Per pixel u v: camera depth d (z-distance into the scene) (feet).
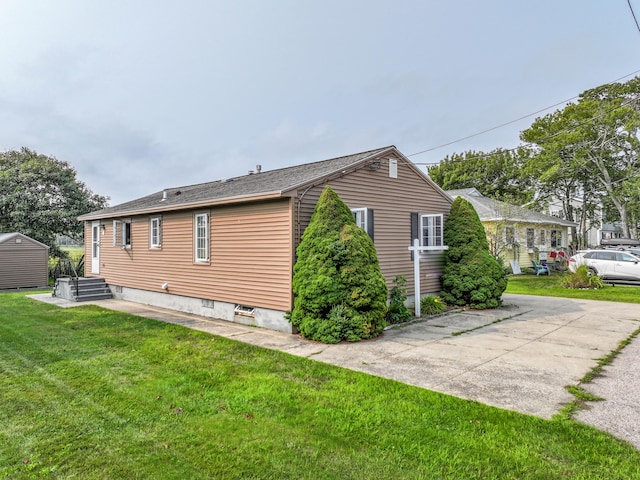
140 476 10.34
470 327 28.94
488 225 68.59
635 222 96.84
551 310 35.83
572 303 39.93
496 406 14.57
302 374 18.51
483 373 18.40
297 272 26.32
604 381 17.12
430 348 23.09
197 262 35.76
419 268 35.32
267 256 28.99
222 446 11.89
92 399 15.57
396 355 21.65
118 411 14.42
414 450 11.55
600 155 89.66
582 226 102.27
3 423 13.44
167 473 10.48
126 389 16.63
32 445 11.95
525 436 12.21
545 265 69.97
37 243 61.72
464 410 14.15
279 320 28.22
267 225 29.01
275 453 11.47
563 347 22.98
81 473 10.48
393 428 12.97
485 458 11.04
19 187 72.33
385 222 34.01
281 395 15.85
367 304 25.55
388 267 34.06
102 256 51.47
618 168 94.43
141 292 43.78
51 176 75.77
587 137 87.35
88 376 18.30
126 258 46.47
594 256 57.93
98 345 24.04
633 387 16.35
